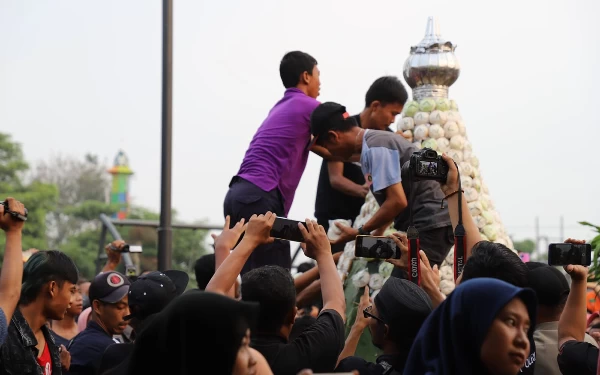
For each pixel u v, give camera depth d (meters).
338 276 4.96
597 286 7.09
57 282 5.15
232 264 4.80
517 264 4.55
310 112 7.46
